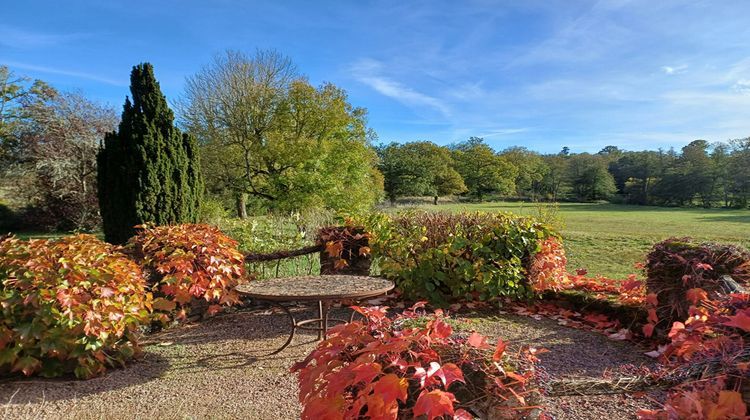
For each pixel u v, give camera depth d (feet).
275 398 7.67
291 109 52.31
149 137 17.02
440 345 3.80
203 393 7.94
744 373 3.56
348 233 15.24
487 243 13.62
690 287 9.34
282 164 51.57
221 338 11.18
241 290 9.60
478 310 13.51
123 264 9.53
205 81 51.65
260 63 52.42
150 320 10.84
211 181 52.75
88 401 7.64
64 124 47.57
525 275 13.66
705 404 3.49
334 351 4.00
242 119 51.31
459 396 3.62
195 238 11.93
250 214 59.82
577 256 23.99
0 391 8.02
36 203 49.67
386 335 3.88
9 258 8.70
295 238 17.51
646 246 25.70
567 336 10.85
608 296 12.50
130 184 16.92
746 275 8.98
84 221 47.06
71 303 8.22
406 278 13.82
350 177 52.19
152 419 6.93
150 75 17.39
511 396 3.59
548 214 25.20
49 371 8.64
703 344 4.38
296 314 13.47
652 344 10.02
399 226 14.75
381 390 3.21
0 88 51.19
